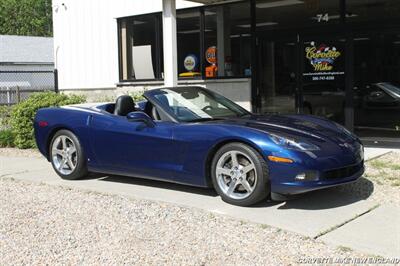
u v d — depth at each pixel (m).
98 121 7.06
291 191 5.36
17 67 34.81
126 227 5.25
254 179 5.60
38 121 7.73
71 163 7.49
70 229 5.25
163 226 5.25
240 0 11.49
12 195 6.85
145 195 6.43
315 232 4.86
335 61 10.55
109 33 14.18
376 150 9.20
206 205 5.86
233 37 11.80
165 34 10.12
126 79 13.91
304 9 10.88
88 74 14.82
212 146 5.85
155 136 6.36
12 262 4.41
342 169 5.62
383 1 9.93
